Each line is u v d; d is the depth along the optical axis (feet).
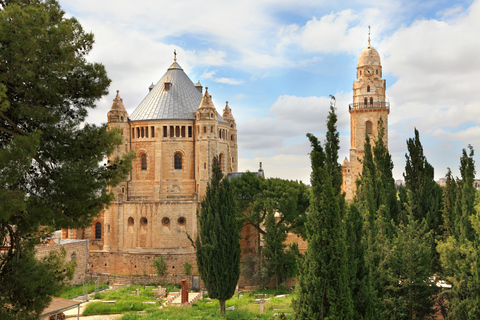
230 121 384.47
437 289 151.94
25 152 81.97
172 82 328.70
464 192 172.45
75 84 101.40
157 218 292.40
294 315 116.16
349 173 471.21
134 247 293.23
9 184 86.69
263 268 261.65
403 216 212.43
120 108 308.60
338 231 112.47
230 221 192.54
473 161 194.90
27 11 90.79
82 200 97.19
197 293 249.14
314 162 116.37
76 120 101.65
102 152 101.81
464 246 148.97
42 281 95.35
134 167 310.24
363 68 402.52
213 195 194.29
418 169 217.97
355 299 120.26
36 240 104.47
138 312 203.72
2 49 86.22
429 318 155.94
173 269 284.82
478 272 134.82
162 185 305.32
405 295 150.92
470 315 133.80
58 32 95.25
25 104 90.48
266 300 226.79
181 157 309.42
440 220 210.38
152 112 311.88
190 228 292.40
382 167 232.94
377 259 144.46
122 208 298.35
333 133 124.36
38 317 96.73
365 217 159.84
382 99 399.85
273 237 260.83
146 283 270.26
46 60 94.79
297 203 287.89
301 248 338.95
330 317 107.86
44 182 97.14
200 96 335.47
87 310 203.10
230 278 189.26
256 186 289.94
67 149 97.81
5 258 99.71
